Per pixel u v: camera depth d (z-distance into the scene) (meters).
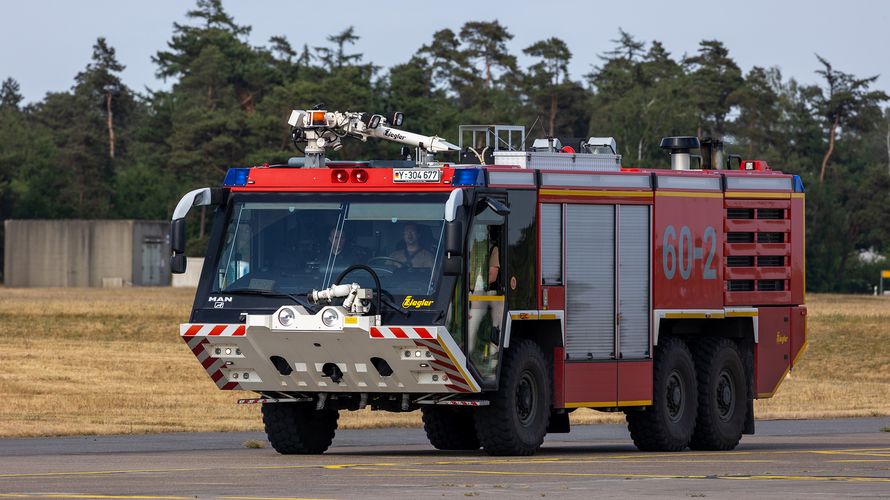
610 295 48.44
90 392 82.38
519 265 45.03
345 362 43.59
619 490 32.81
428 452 49.69
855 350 139.75
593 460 43.34
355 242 43.62
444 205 43.06
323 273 43.66
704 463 41.78
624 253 48.94
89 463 42.03
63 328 144.25
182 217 43.97
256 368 44.78
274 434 47.78
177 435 58.50
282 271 44.09
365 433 61.31
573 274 47.09
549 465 40.78
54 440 55.25
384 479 35.88
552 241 46.34
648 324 49.84
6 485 34.31
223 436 57.94
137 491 32.75
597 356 48.00
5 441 54.59
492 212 44.03
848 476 36.72
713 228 52.34
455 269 41.25
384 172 43.62
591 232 47.78
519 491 32.56
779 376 55.22
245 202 44.97
